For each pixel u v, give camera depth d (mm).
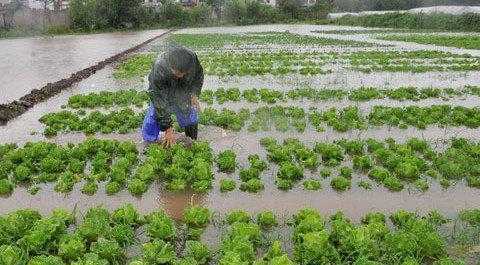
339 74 20703
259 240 6332
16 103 14109
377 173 8773
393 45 34469
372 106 14352
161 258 5719
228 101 15195
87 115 13250
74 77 19672
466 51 30156
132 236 6406
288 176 8672
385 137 11312
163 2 71375
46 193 8234
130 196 8133
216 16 76562
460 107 13492
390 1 87188
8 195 8172
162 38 45812
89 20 61406
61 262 5473
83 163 9305
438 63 24188
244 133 11492
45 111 14031
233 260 5305
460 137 11242
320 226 6312
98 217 6645
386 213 7469
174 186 8234
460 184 8625
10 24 56844
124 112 12859
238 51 31109
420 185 8383
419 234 6117
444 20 55031
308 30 56188
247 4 74938
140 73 21328
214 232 6816
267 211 7086
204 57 27219
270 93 15508
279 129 11727
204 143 9898
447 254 6105
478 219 7043
